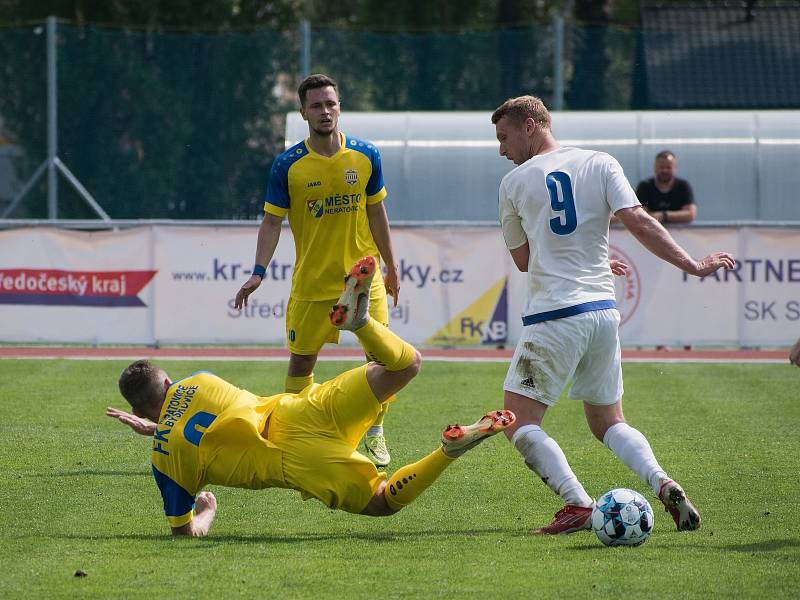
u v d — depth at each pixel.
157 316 49.53
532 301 20.41
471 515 21.94
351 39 87.06
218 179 86.81
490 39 86.12
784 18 93.19
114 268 49.50
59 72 86.06
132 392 20.19
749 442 29.80
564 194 20.19
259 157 87.12
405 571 17.11
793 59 89.62
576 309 19.94
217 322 49.44
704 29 91.19
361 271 18.50
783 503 22.66
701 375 43.62
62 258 49.53
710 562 17.53
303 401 19.84
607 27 86.50
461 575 16.84
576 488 19.91
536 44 85.56
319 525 21.17
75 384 40.88
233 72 86.88
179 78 86.94
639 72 87.62
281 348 52.59
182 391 19.94
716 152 65.94
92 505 22.78
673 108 86.25
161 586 16.31
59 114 86.19
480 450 28.92
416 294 49.06
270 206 26.77
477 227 49.19
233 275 49.25
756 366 46.34
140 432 21.31
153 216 86.25
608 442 20.69
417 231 48.94
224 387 19.91
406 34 87.06
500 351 50.62
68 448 29.16
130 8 116.12
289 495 23.95
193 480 19.77
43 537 19.81
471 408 35.75
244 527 21.03
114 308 49.69
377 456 26.84
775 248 48.19
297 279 27.45
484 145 67.44
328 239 27.02
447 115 69.44
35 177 80.19
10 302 49.66
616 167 20.31
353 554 18.33
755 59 89.44
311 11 134.25
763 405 36.25
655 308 48.56
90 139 86.19
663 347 49.84
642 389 39.88
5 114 87.25
